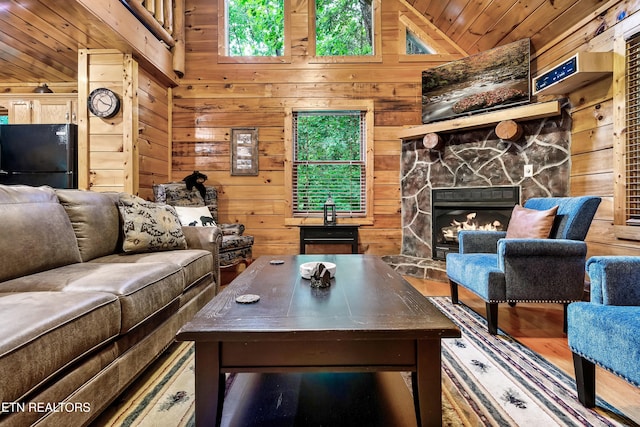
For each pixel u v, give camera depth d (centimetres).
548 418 122
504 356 173
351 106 416
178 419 123
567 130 293
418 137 389
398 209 418
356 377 145
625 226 231
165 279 166
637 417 123
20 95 409
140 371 143
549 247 193
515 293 196
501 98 332
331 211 420
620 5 235
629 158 233
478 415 124
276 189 421
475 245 260
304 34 419
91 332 111
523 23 321
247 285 145
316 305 117
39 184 317
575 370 133
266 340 96
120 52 328
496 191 334
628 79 231
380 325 99
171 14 390
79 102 327
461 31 387
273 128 420
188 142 419
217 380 100
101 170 329
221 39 419
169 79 395
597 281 129
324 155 428
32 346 89
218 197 420
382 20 416
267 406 124
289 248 420
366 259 213
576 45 280
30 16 270
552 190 302
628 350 105
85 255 194
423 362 100
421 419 101
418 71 414
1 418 80
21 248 148
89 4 261
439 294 297
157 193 338
